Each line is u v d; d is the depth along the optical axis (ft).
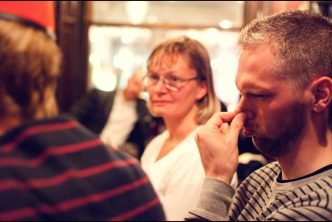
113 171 2.36
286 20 3.11
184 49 5.40
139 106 10.61
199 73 5.39
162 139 5.77
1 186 2.04
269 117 3.06
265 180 3.51
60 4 11.59
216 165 3.15
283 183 3.22
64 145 2.25
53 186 2.14
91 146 2.35
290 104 3.01
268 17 3.23
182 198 4.66
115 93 10.75
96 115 10.53
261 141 3.17
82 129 2.41
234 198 3.72
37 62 2.30
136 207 2.39
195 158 4.77
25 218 2.04
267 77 3.02
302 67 2.97
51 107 2.39
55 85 2.48
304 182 3.07
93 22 13.23
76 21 12.47
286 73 2.98
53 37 2.49
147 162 5.61
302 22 3.08
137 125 10.59
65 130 2.31
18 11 9.32
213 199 3.01
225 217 3.00
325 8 9.46
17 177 2.08
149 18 16.12
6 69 2.22
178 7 15.98
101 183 2.28
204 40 14.74
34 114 2.30
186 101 5.33
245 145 5.53
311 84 3.00
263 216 3.14
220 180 3.08
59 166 2.19
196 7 15.62
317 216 2.71
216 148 3.18
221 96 14.60
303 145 3.08
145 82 6.30
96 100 10.57
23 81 2.25
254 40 3.11
